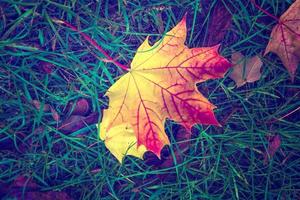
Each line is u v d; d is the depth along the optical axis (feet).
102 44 1.10
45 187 1.12
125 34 1.11
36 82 1.10
